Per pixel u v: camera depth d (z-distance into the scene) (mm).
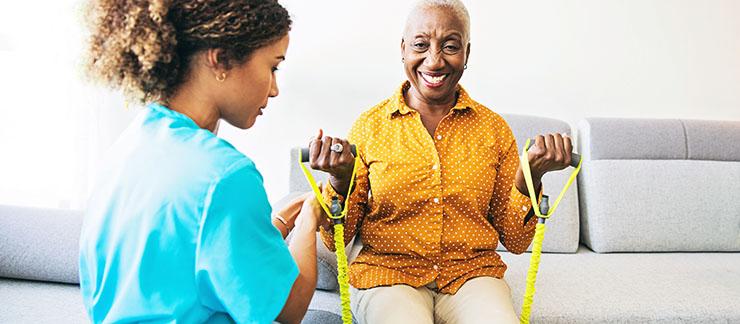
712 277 1750
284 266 822
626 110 2309
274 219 1167
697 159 2137
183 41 807
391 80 2271
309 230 1027
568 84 2291
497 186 1323
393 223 1273
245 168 779
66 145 2336
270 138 2318
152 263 752
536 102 2299
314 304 1420
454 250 1272
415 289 1236
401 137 1286
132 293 753
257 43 833
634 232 2021
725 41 2299
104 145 2295
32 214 1596
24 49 2266
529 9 2262
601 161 2086
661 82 2305
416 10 1256
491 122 1316
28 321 1266
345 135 2299
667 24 2283
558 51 2281
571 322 1461
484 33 2270
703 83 2311
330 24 2260
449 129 1298
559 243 2008
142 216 758
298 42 2270
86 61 816
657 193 2051
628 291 1609
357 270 1271
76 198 2293
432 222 1255
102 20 796
